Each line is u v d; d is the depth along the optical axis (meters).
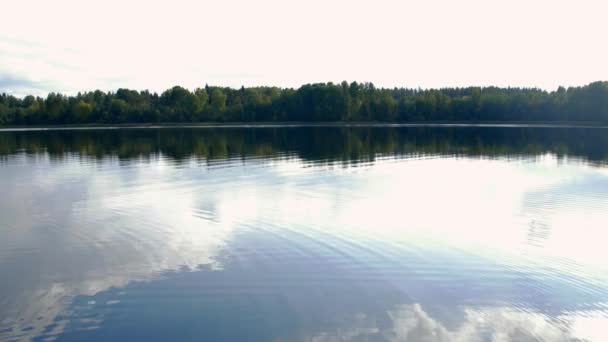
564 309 11.62
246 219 19.73
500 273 13.90
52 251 15.59
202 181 29.50
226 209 21.58
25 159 42.62
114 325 10.73
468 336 10.30
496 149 52.06
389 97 147.75
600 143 59.75
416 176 31.83
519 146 55.91
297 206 22.23
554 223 19.50
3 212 20.98
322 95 143.88
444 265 14.48
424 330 10.54
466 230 18.30
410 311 11.43
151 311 11.38
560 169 35.47
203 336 10.26
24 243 16.41
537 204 23.03
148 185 28.05
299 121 146.00
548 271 14.11
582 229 18.61
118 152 49.12
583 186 27.98
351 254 15.36
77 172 33.72
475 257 15.22
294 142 62.81
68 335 10.31
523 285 13.04
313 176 31.66
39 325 10.73
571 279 13.52
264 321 10.90
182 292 12.41
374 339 10.13
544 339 10.23
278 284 12.95
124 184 28.44
